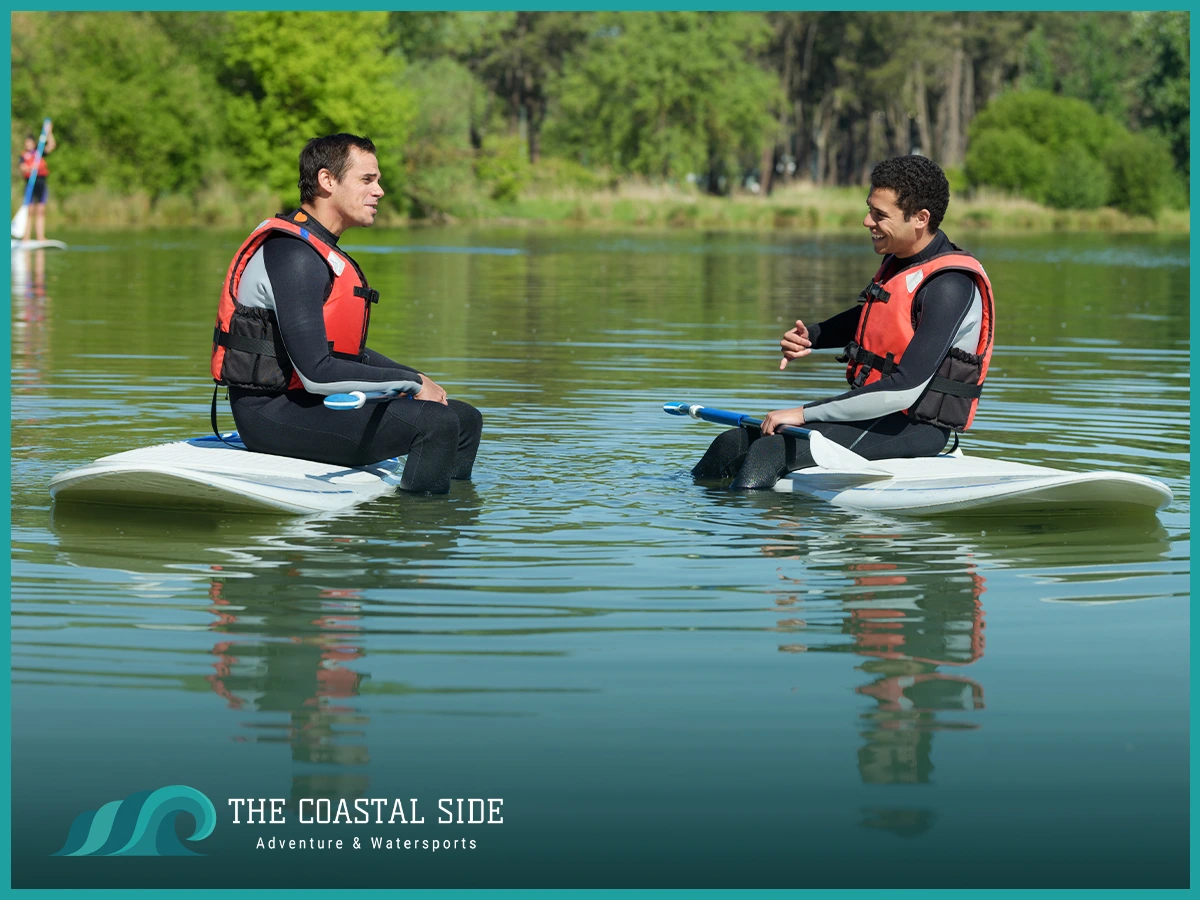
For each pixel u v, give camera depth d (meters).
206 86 52.50
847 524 6.07
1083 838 3.10
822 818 3.18
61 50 49.00
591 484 6.91
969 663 4.14
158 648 4.20
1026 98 71.44
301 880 3.03
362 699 3.80
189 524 5.93
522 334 14.95
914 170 6.83
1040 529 6.00
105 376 10.84
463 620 4.50
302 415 6.64
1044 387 10.91
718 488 6.86
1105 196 64.25
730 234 49.53
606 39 81.62
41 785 3.31
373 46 53.53
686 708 3.77
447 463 6.63
